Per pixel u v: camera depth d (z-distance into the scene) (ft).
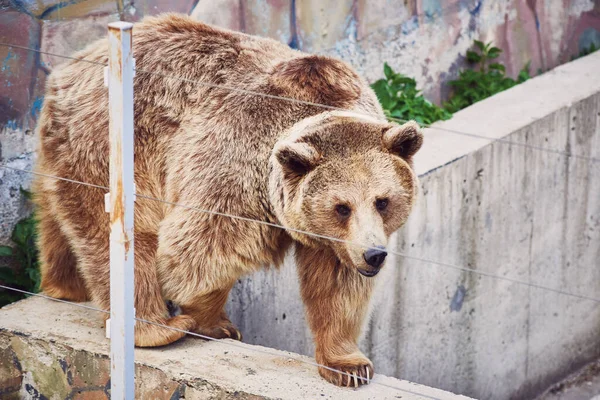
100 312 16.88
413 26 26.84
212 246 14.93
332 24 24.84
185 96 15.61
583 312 28.22
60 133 16.08
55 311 16.84
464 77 28.22
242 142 15.05
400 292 21.76
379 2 25.72
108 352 15.24
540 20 31.04
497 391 25.79
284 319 20.22
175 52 15.79
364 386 14.73
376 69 26.22
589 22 33.17
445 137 23.54
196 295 15.43
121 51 11.51
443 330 23.53
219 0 22.26
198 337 16.22
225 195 14.92
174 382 14.82
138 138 15.65
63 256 17.21
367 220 13.78
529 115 25.11
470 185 22.89
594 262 28.14
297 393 14.35
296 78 15.26
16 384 16.17
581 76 28.32
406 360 22.63
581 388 27.66
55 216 16.65
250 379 14.71
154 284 15.74
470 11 28.37
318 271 15.16
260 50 16.06
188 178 15.12
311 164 14.16
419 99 25.08
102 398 15.47
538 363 27.07
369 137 14.44
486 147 23.13
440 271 22.74
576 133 26.32
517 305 25.70
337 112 14.87
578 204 26.86
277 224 15.31
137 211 15.70
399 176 14.39
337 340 15.21
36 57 19.38
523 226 25.16
